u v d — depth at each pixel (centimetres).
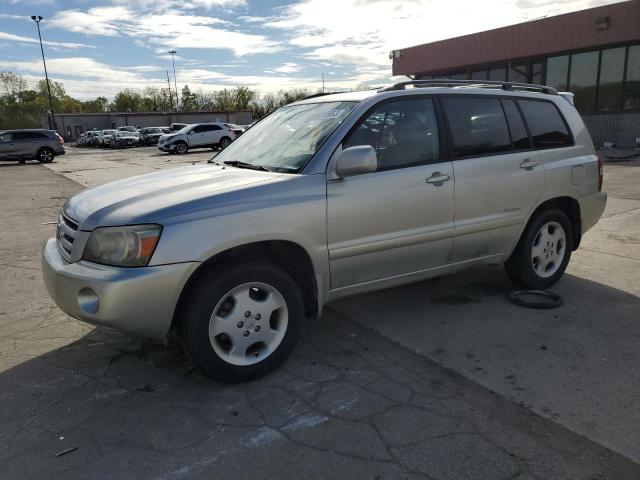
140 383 339
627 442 269
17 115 8681
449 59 2608
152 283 296
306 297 372
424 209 392
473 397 315
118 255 300
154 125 6856
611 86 2070
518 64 2388
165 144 3141
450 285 517
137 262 297
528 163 455
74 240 320
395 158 385
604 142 2116
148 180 383
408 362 361
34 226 890
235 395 322
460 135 420
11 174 1981
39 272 600
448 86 437
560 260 501
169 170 434
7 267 623
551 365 352
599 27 2014
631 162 1538
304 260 356
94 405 313
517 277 486
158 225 300
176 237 301
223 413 302
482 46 2447
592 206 514
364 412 301
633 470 249
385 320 435
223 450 268
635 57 1980
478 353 372
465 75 2620
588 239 683
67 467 257
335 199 351
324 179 349
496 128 444
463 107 427
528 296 479
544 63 2272
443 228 405
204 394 324
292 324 347
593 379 333
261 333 338
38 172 2064
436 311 451
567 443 269
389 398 315
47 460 262
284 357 348
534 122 473
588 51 2116
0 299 505
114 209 318
